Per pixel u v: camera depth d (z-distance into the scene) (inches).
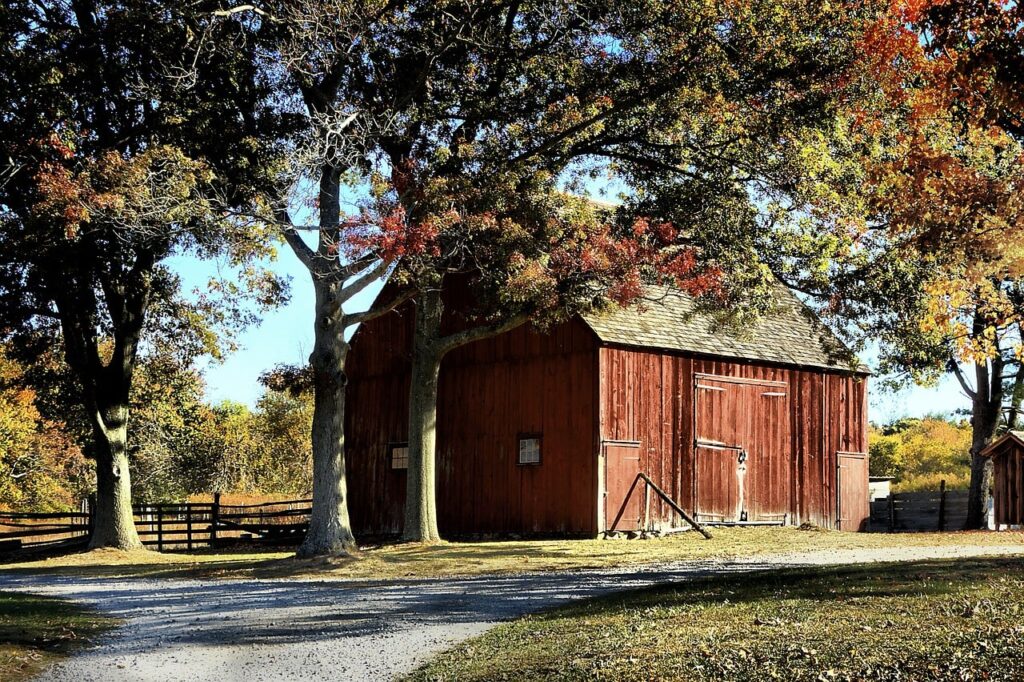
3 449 1995.6
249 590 776.9
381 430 1430.9
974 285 1016.9
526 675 428.5
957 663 380.2
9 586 871.7
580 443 1181.7
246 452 2541.8
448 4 983.6
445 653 488.1
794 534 1141.1
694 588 633.0
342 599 698.2
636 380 1209.4
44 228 1032.2
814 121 976.9
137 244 1114.1
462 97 1034.7
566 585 733.3
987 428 1445.6
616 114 1026.1
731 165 1039.0
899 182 853.2
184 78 989.8
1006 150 884.6
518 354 1266.0
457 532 1301.7
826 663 396.2
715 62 958.4
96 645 547.2
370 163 1042.1
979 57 535.8
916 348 1112.2
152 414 2230.6
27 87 1021.2
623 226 1027.3
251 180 1002.7
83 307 1207.6
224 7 981.8
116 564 1101.1
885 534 1140.5
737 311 1000.2
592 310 990.4
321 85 1015.0
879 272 1048.8
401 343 1419.8
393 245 890.7
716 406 1280.8
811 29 960.3
